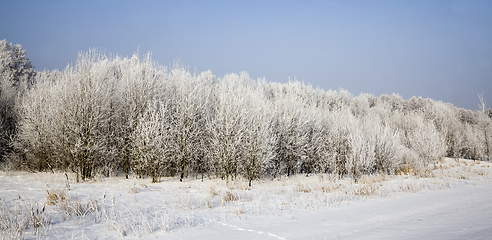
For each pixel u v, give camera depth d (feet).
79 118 52.08
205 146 65.31
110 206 29.17
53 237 18.26
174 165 64.80
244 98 68.03
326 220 23.84
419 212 26.22
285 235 19.17
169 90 69.92
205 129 66.95
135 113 60.34
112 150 58.85
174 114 62.64
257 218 25.09
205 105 67.72
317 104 116.88
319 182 57.98
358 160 60.03
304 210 28.84
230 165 61.36
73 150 50.31
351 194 40.24
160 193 40.22
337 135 71.92
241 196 38.93
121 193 38.42
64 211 24.44
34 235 18.39
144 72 65.26
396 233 17.29
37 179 47.19
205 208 30.01
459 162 94.53
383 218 24.04
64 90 52.75
